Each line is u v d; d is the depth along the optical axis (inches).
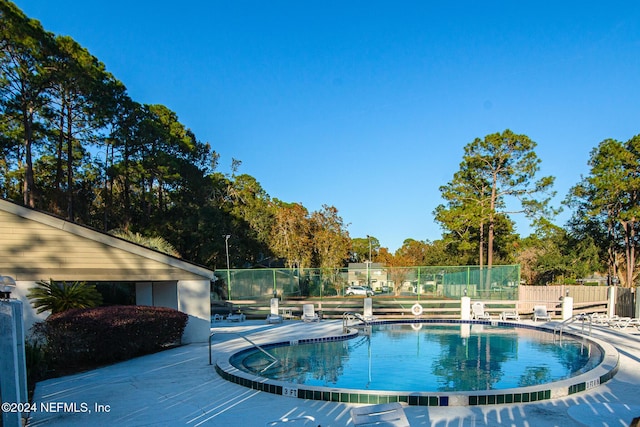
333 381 352.2
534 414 244.8
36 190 1016.2
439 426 226.5
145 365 382.3
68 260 448.5
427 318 730.8
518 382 346.0
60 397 285.1
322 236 1396.4
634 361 390.0
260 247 1528.1
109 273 465.4
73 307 421.1
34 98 956.6
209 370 361.4
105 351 381.1
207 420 240.2
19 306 221.6
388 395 265.0
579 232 1429.6
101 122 1157.1
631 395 281.9
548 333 603.2
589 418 236.4
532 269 1418.6
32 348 335.6
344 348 496.7
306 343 520.7
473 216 1282.0
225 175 1793.8
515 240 1433.3
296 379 358.0
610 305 731.4
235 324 692.1
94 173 1257.4
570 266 1354.6
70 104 1063.0
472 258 1472.7
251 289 850.1
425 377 363.9
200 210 1350.9
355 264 2133.4
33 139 1079.6
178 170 1362.0
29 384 319.6
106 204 1256.8
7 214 428.8
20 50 874.1
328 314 827.4
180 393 293.9
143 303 593.3
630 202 1290.6
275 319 692.7
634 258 1359.5
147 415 249.1
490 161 1347.2
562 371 383.6
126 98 1198.3
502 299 817.5
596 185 1291.8
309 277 927.0
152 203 1413.6
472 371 385.1
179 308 503.2
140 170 1275.8
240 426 230.5
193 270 510.0
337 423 234.1
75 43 989.2
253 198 1712.6
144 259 484.4
